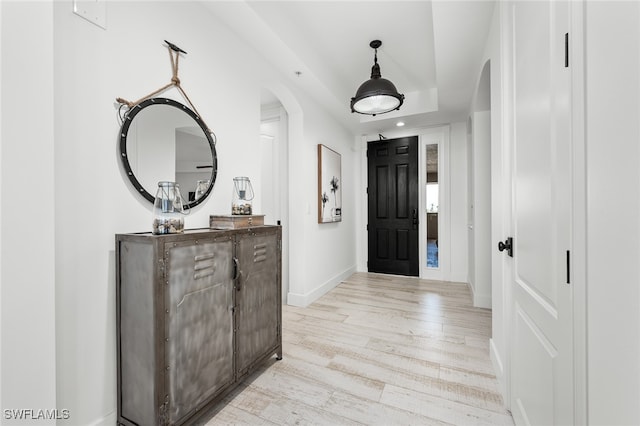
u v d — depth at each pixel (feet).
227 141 6.45
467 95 10.23
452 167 13.55
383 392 5.21
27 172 2.78
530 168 3.64
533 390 3.58
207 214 5.86
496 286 5.90
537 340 3.42
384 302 10.55
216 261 4.67
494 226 5.97
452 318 8.90
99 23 4.00
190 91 5.52
